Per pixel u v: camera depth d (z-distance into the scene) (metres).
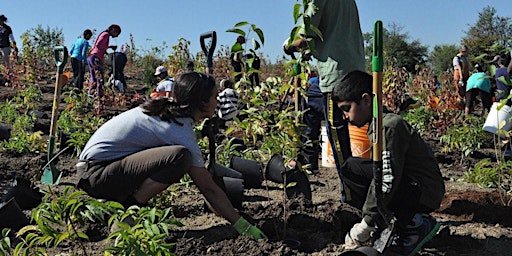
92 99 12.40
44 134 9.27
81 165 4.15
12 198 4.32
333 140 4.90
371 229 3.69
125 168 3.99
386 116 3.60
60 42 23.14
